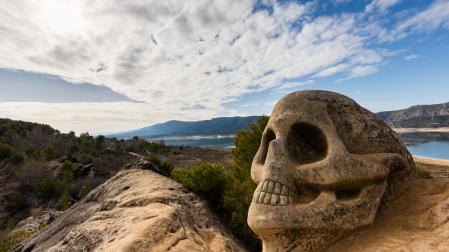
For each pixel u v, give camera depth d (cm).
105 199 1052
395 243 344
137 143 6594
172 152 5847
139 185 1084
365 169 388
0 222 2692
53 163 4144
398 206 411
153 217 748
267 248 405
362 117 441
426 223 368
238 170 1257
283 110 452
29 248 888
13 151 4050
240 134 1257
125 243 598
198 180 1116
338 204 378
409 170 449
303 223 371
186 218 817
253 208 402
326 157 409
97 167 3934
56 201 3089
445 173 2653
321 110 434
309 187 407
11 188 3338
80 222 905
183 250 633
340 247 375
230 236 877
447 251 305
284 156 420
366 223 374
